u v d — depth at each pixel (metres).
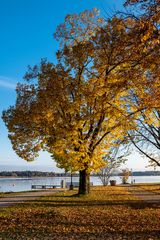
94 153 26.34
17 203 23.70
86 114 23.83
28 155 28.05
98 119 24.56
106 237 12.06
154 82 12.12
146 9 9.97
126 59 11.59
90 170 26.42
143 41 10.21
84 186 29.61
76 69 25.30
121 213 18.23
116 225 14.60
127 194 32.34
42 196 30.12
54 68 26.17
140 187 47.22
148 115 19.45
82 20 27.59
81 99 23.52
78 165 25.84
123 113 18.00
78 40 27.67
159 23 10.07
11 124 27.08
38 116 25.05
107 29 14.02
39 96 25.39
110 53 13.35
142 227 14.10
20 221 15.69
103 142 26.94
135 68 11.74
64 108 24.69
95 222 15.36
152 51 10.64
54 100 24.94
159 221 15.60
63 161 28.67
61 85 25.23
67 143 25.20
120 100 19.19
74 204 22.72
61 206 21.45
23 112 26.67
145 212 18.67
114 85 12.42
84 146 24.97
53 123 25.22
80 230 13.48
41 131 26.14
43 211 18.78
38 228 13.95
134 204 22.81
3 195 33.25
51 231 13.29
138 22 10.17
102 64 16.27
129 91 18.53
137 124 23.19
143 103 13.81
